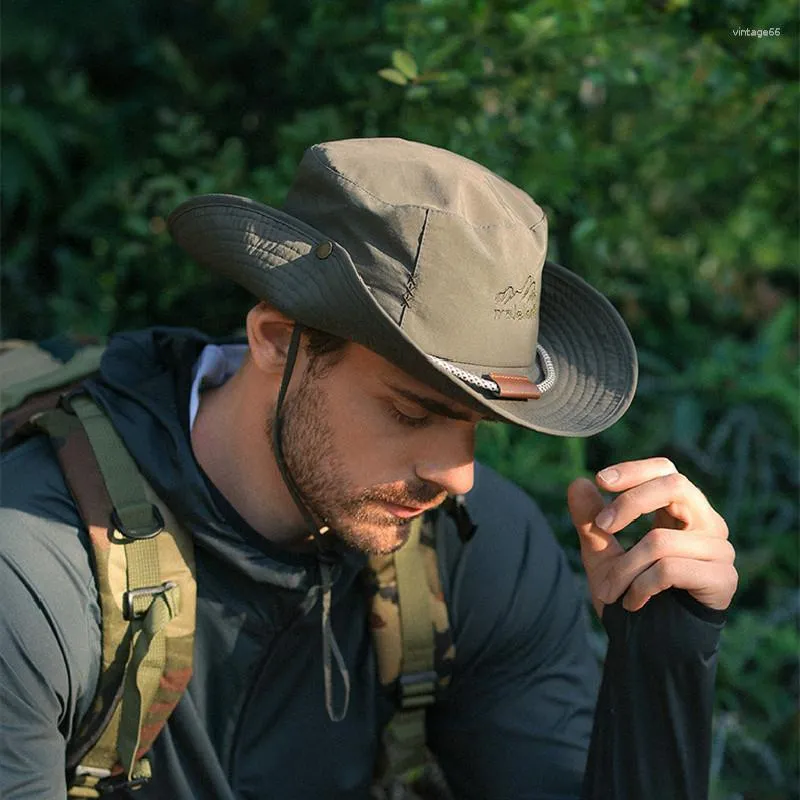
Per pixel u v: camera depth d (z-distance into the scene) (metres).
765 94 2.99
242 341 2.15
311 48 3.24
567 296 1.90
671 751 1.89
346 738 2.07
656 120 3.24
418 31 2.73
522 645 2.18
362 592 2.04
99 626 1.75
